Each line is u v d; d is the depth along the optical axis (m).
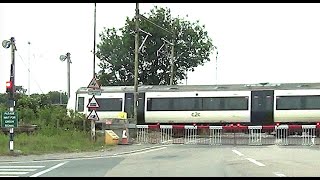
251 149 24.38
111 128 29.30
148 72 61.59
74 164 17.47
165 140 31.58
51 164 17.69
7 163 18.36
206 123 39.66
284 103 37.81
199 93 40.03
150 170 14.99
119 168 15.75
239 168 15.19
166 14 60.91
